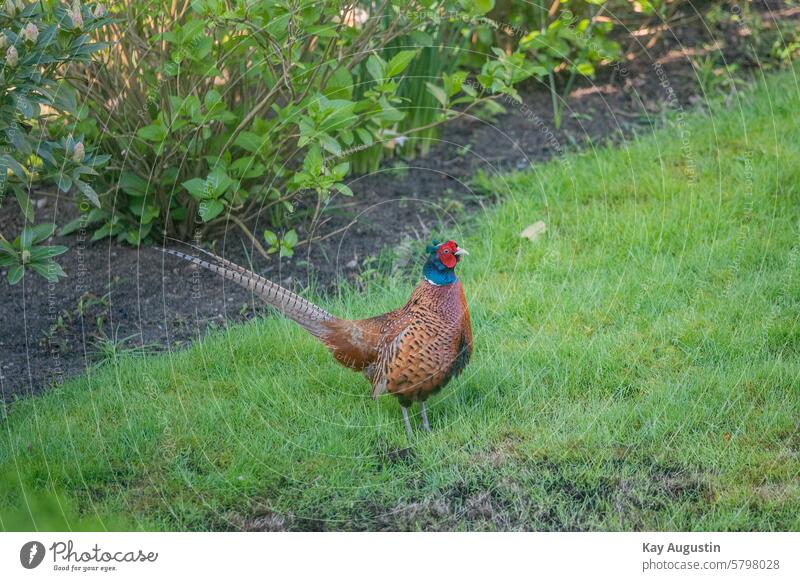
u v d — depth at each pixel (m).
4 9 4.63
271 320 5.69
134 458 4.58
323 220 6.95
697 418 4.67
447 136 8.11
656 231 6.26
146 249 6.66
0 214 7.03
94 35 5.97
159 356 5.47
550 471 4.45
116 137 5.98
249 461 4.52
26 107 4.45
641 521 4.15
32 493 4.34
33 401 4.99
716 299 5.57
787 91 7.86
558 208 6.72
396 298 5.77
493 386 5.01
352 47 6.11
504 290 5.86
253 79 6.64
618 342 5.25
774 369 4.90
